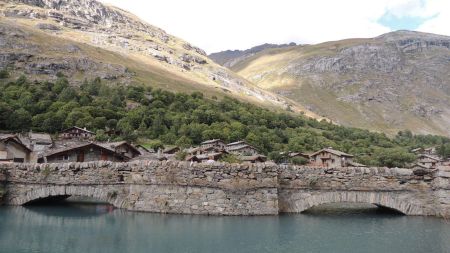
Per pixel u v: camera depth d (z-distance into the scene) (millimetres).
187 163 32375
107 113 162000
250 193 31906
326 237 27078
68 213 35000
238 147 127375
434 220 32312
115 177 33656
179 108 199875
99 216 33312
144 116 166000
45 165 34906
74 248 24078
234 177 31891
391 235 27672
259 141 147375
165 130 155500
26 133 119062
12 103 152375
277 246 24859
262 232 27719
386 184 33656
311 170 33688
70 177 34250
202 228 28234
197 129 150625
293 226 29500
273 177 32375
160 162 32875
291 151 149375
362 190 33500
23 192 35219
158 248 24203
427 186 33750
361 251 23797
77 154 64875
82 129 124312
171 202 32062
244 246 24969
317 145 172750
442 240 26312
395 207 33594
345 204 44688
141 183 33000
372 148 186500
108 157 66750
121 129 146125
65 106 155500
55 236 26750
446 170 34531
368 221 32625
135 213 32219
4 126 129500
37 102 164750
